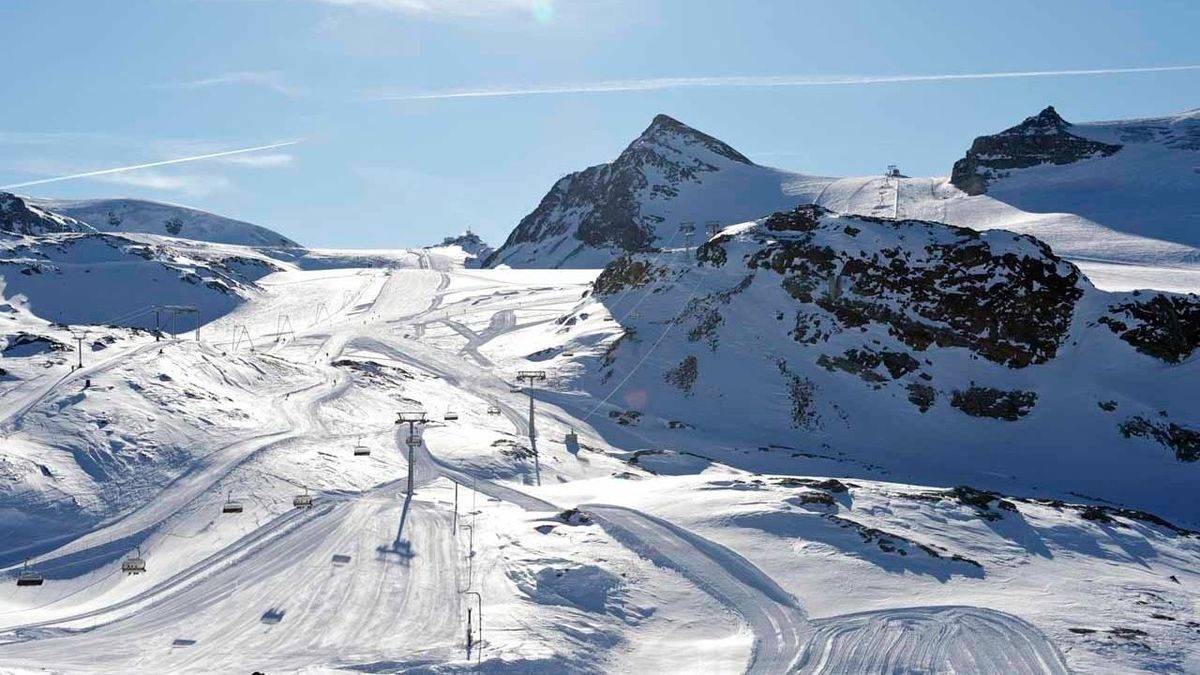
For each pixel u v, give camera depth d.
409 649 54.59
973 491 94.12
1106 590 70.19
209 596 62.56
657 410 140.50
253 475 84.19
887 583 68.00
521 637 56.47
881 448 131.25
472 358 173.00
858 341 145.62
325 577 65.62
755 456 123.38
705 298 160.88
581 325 174.62
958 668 54.97
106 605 61.69
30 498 76.81
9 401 95.88
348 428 106.38
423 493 85.12
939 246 153.88
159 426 92.44
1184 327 143.25
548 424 130.50
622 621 61.44
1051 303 146.75
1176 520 113.94
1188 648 58.19
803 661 55.84
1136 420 131.25
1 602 63.50
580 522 78.00
